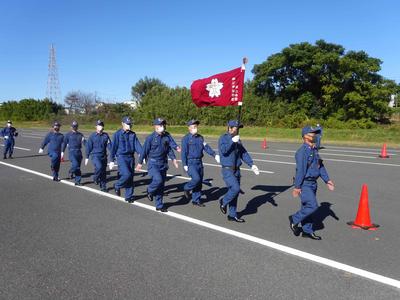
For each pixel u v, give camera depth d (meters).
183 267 5.04
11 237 6.27
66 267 5.04
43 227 6.83
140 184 11.33
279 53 48.88
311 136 6.07
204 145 8.58
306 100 46.19
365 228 6.81
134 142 8.92
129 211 8.01
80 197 9.41
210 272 4.88
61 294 4.30
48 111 84.69
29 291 4.38
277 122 46.00
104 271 4.91
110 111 72.12
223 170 7.30
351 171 14.09
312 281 4.64
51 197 9.41
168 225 6.97
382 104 41.59
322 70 45.12
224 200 7.27
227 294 4.29
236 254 5.51
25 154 20.27
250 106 49.12
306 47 46.28
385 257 5.44
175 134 44.34
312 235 6.25
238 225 7.00
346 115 43.31
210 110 51.53
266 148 24.44
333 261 5.27
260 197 9.52
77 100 82.88
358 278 4.73
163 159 8.20
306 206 6.09
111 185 11.20
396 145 27.02
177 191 10.26
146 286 4.49
